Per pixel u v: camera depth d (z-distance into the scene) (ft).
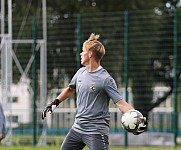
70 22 190.90
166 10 234.99
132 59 193.67
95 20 193.77
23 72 173.68
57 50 188.75
